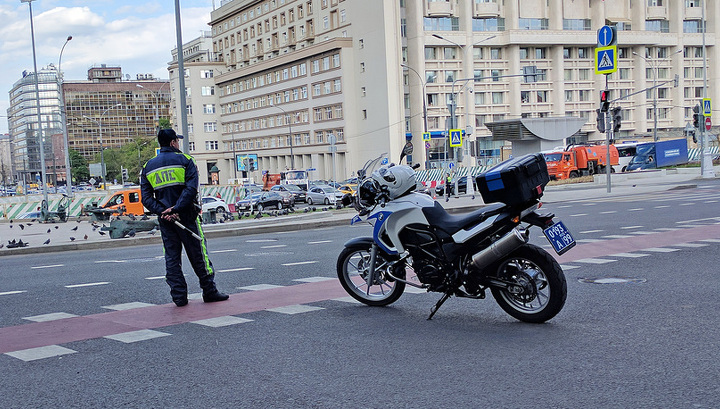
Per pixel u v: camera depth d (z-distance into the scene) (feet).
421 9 253.44
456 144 122.93
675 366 16.05
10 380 17.13
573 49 276.41
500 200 20.57
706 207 64.75
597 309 22.95
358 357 18.11
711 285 26.27
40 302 28.78
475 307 24.27
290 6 301.02
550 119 165.68
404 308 24.57
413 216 22.59
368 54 252.21
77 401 15.38
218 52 370.32
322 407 14.28
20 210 135.44
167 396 15.48
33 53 142.92
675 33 294.05
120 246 60.18
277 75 304.71
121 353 19.47
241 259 42.75
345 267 25.93
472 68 261.03
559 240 20.33
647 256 34.99
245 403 14.75
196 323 23.15
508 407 13.75
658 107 293.64
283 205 146.61
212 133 362.74
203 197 141.90
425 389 15.15
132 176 400.26
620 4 288.10
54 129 609.01
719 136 241.76
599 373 15.76
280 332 21.39
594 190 114.93
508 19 266.57
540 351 17.93
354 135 261.03
